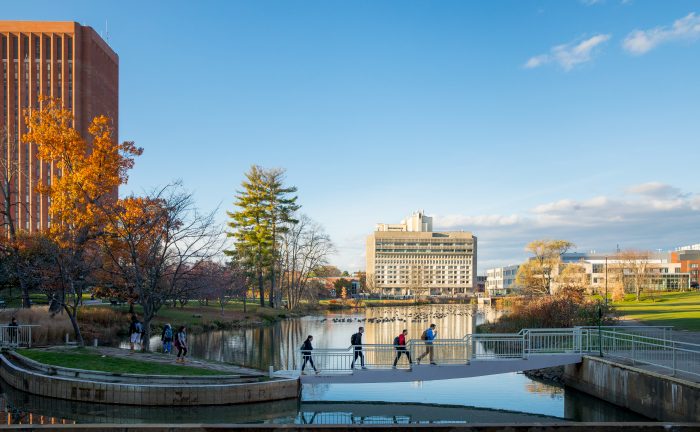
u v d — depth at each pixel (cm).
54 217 3788
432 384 2795
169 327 3019
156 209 3212
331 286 17075
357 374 2338
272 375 2286
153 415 1939
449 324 6938
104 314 4225
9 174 4394
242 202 7500
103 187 3734
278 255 8000
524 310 4466
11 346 2814
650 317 5100
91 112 12462
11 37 12125
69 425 1027
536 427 1074
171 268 3650
